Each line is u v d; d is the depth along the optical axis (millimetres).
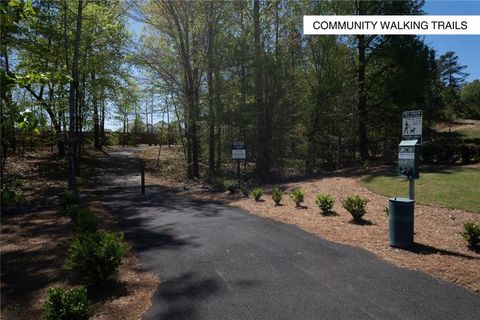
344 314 4109
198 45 20734
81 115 20734
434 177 12578
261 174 18188
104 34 19391
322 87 19406
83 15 18312
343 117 21234
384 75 24812
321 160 22375
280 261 5941
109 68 21797
